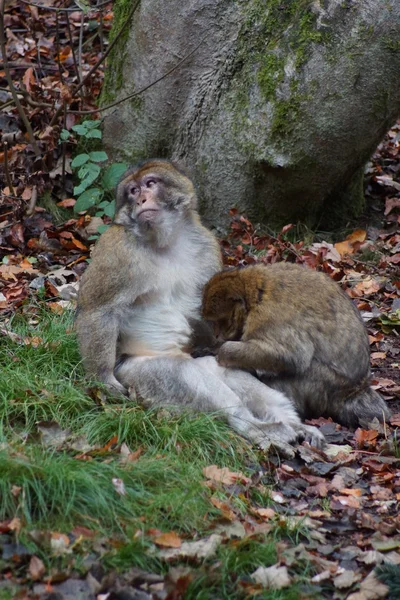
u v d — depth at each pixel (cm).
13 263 1311
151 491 781
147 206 919
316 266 1305
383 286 1284
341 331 931
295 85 1323
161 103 1408
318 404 945
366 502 819
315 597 684
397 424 949
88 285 937
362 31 1296
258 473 847
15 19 1834
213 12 1363
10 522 713
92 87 1552
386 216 1489
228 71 1366
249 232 1375
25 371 948
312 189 1384
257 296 929
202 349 1003
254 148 1353
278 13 1334
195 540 730
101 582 666
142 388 924
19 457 758
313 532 763
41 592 652
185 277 966
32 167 1441
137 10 1412
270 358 916
